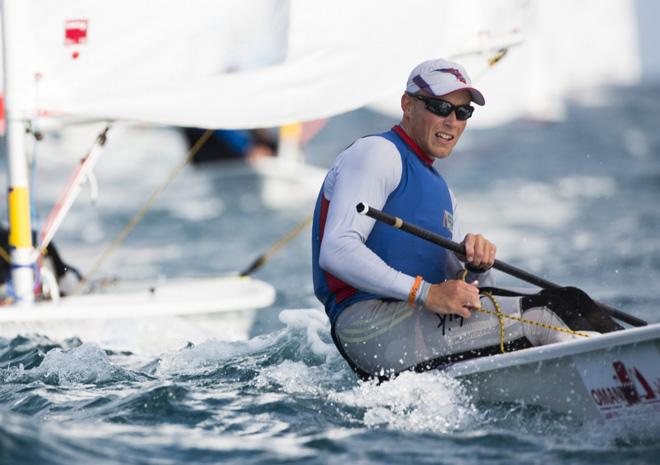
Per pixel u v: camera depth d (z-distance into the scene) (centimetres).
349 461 1262
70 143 7075
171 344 2125
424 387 1455
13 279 2098
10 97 2045
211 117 2092
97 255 4047
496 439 1345
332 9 2133
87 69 2050
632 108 10494
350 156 1530
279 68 2112
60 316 2048
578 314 1462
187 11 2064
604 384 1359
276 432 1373
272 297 2369
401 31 2177
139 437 1334
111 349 2019
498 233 4134
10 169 2084
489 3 2308
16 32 2034
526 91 4059
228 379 1652
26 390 1614
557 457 1276
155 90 2061
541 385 1402
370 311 1519
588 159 6681
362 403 1485
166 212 5234
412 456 1280
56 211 2303
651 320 2444
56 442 1264
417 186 1539
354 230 1479
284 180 5516
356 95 2159
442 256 1567
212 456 1267
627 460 1260
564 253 3569
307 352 1762
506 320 1473
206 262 3816
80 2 2039
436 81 1530
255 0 2091
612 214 4484
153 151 8225
